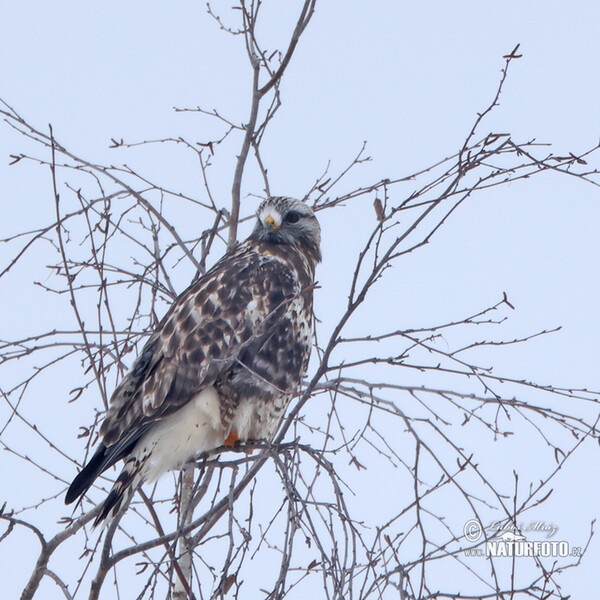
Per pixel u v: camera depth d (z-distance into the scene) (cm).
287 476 813
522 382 947
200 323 1095
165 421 1070
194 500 980
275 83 1130
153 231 1099
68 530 947
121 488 1015
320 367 865
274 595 722
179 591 938
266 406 1105
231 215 1150
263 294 1129
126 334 1086
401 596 728
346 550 746
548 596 839
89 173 1109
